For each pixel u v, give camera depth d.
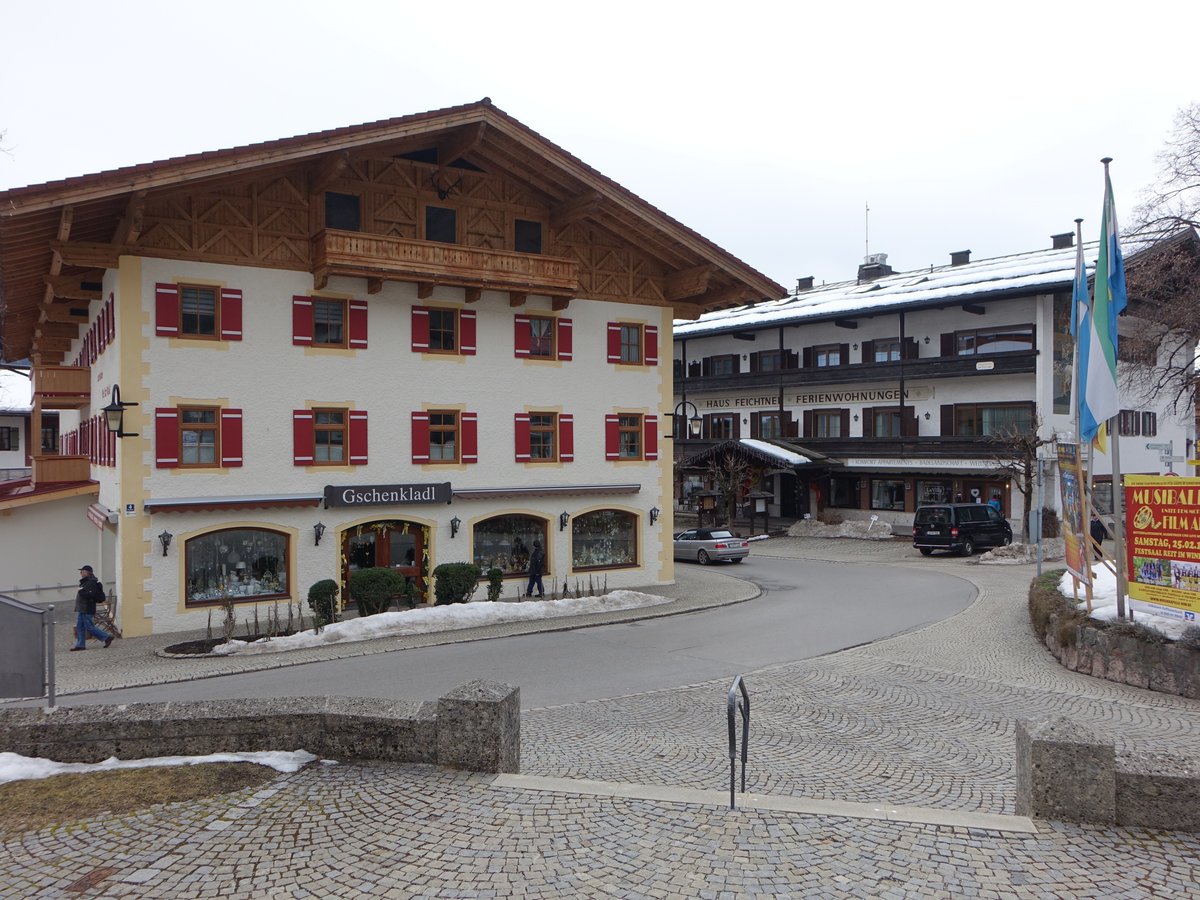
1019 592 24.86
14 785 7.70
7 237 19.08
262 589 21.75
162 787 7.62
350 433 22.73
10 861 6.32
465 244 24.12
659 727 11.57
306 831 6.75
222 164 19.33
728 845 6.49
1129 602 14.23
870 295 47.66
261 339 21.66
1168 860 6.20
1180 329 30.22
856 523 43.88
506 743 8.25
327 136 20.47
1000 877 5.96
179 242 20.67
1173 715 12.05
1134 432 43.66
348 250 21.56
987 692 13.52
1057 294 38.72
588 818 7.00
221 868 6.17
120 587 20.20
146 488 20.38
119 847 6.51
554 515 25.69
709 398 54.09
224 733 8.44
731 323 51.22
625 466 27.00
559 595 25.23
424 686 14.51
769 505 50.91
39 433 30.89
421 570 23.84
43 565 25.59
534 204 25.34
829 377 45.59
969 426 41.44
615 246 26.91
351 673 15.66
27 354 38.81
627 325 27.25
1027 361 38.41
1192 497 13.06
